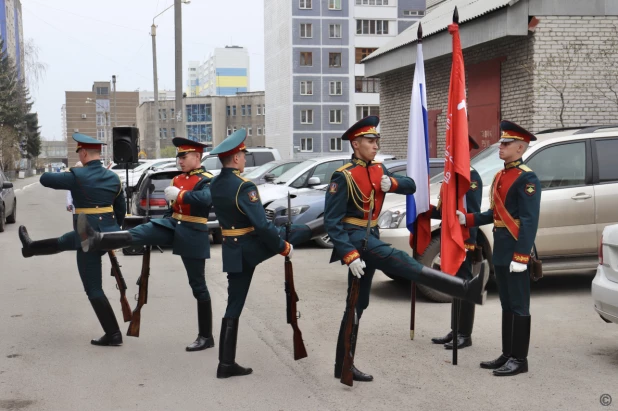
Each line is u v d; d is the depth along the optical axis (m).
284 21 63.22
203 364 5.65
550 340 6.21
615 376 5.19
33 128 86.88
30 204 28.84
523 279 5.19
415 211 5.79
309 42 62.38
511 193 5.18
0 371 5.48
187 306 7.85
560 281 9.01
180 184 5.94
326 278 9.55
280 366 5.56
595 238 7.76
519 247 5.05
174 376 5.34
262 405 4.66
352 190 4.79
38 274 10.16
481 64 15.88
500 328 6.68
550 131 8.70
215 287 9.01
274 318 7.18
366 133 4.78
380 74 20.70
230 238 5.16
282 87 64.56
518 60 14.52
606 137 7.96
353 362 5.12
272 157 19.23
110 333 6.21
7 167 65.69
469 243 5.93
